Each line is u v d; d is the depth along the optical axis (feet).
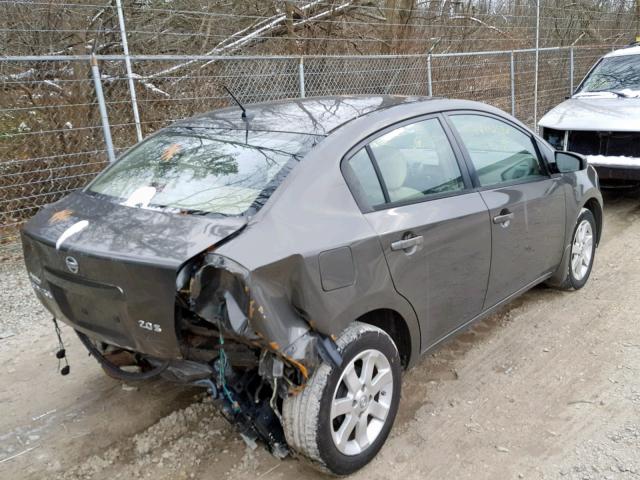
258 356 8.36
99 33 22.94
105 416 10.93
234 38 29.40
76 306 8.68
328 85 27.07
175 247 7.59
